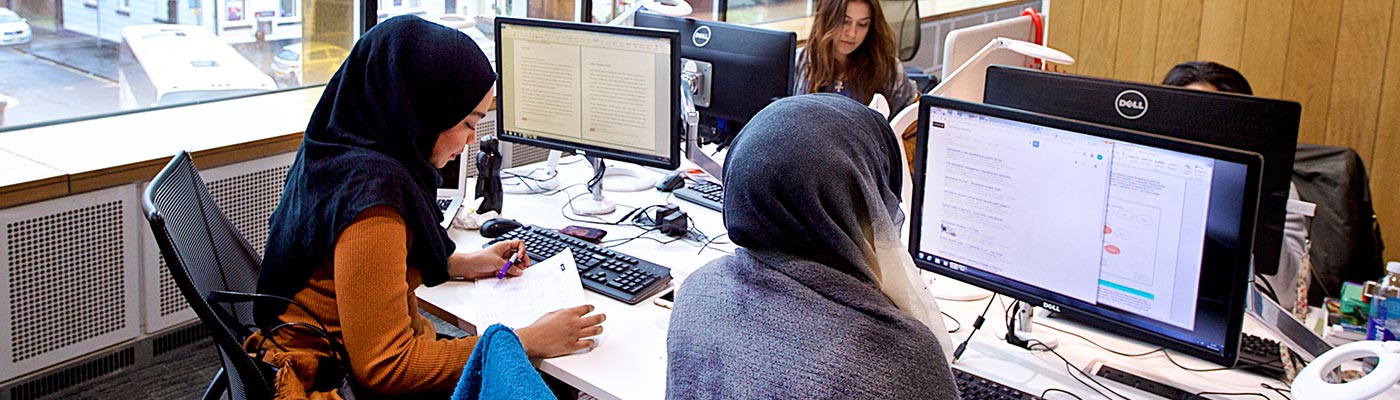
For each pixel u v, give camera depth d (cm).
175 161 183
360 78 176
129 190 273
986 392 160
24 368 263
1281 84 331
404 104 172
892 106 357
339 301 168
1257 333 186
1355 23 315
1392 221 322
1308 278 209
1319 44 322
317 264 174
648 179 282
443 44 175
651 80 238
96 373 285
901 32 502
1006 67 206
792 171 107
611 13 451
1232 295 147
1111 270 159
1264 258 181
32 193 249
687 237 237
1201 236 148
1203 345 152
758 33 275
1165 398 164
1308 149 234
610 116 247
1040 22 333
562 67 249
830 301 105
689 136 267
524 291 201
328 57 370
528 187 271
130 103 316
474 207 246
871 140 113
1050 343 181
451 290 204
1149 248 154
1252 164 140
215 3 330
